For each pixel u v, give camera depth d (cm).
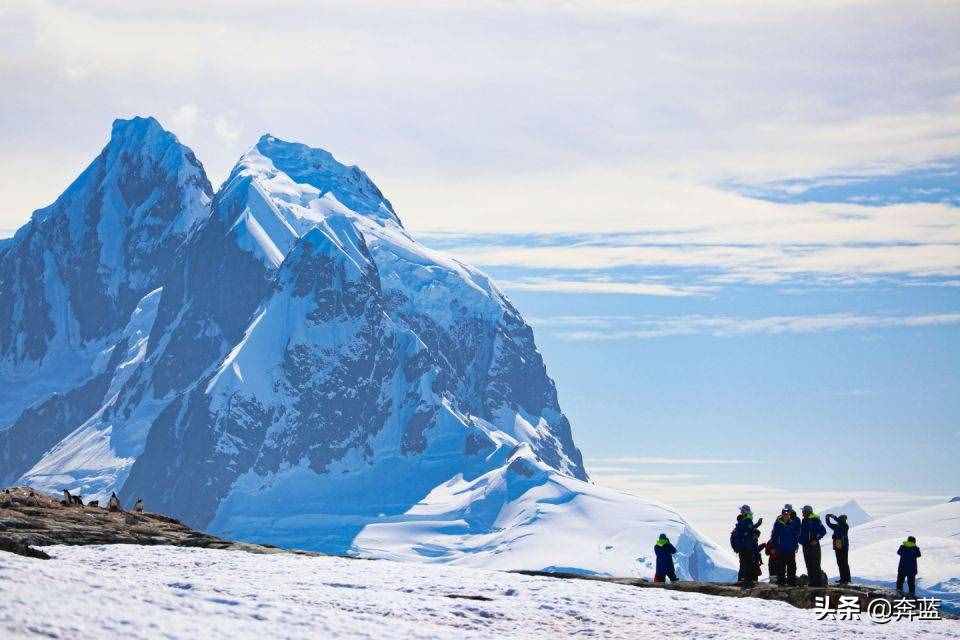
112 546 10638
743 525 10056
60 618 5219
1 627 4966
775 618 8275
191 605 6075
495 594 8856
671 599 8888
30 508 11806
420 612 7619
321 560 10831
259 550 11556
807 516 9806
